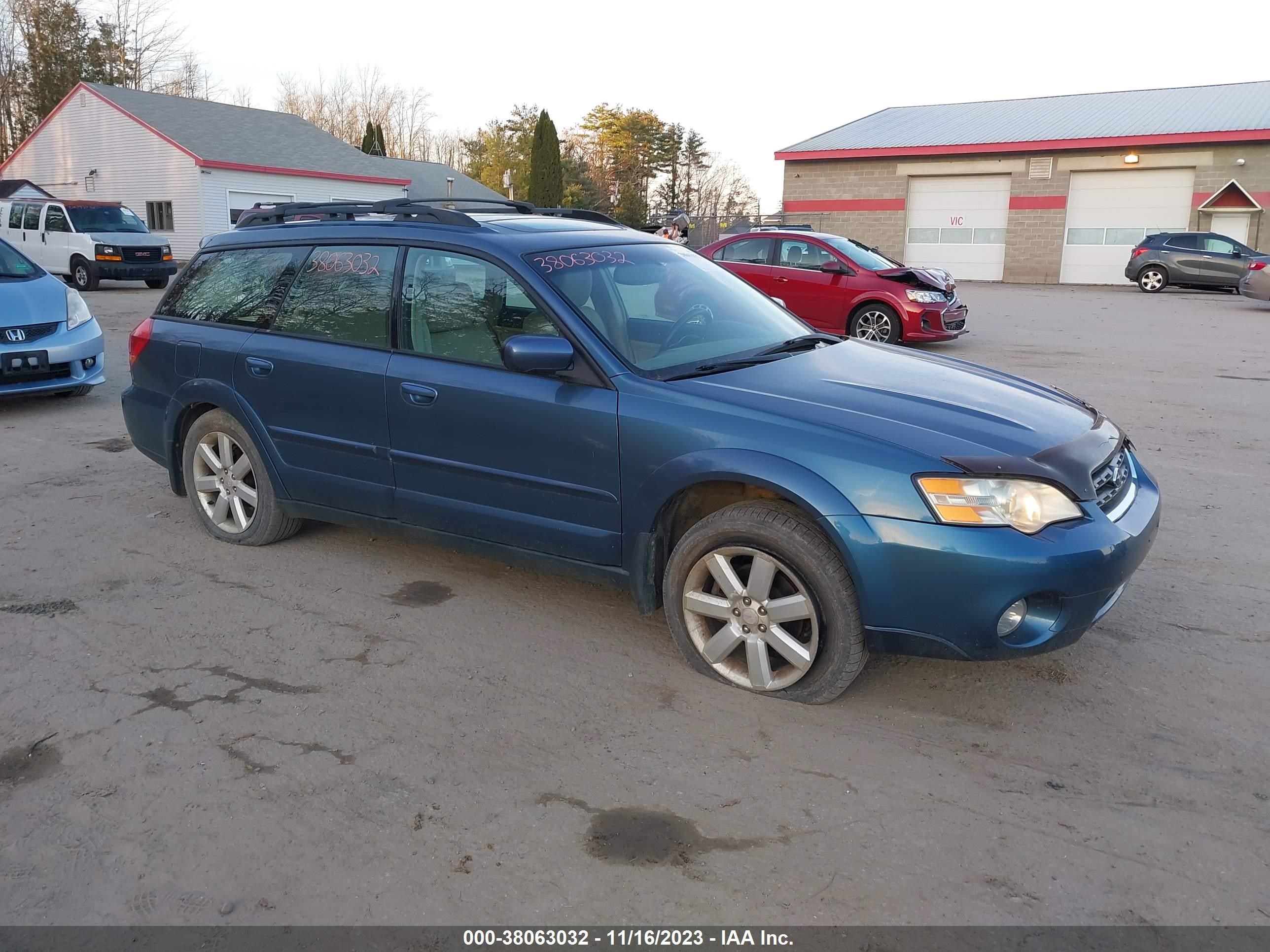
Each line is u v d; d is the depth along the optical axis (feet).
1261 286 61.46
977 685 11.85
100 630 13.34
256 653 12.69
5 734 10.73
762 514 11.07
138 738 10.66
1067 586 10.18
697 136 254.68
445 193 142.72
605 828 9.12
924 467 10.31
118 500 19.13
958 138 101.55
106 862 8.70
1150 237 81.41
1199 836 9.00
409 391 13.51
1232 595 14.53
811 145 109.50
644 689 11.76
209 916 8.04
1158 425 26.13
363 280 14.44
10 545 16.60
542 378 12.51
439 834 9.04
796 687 11.25
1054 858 8.70
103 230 69.46
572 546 12.60
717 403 11.44
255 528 16.24
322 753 10.36
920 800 9.54
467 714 11.16
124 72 177.17
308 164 107.14
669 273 14.46
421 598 14.51
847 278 40.88
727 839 8.96
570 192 207.21
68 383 27.04
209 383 16.02
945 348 42.34
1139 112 99.91
